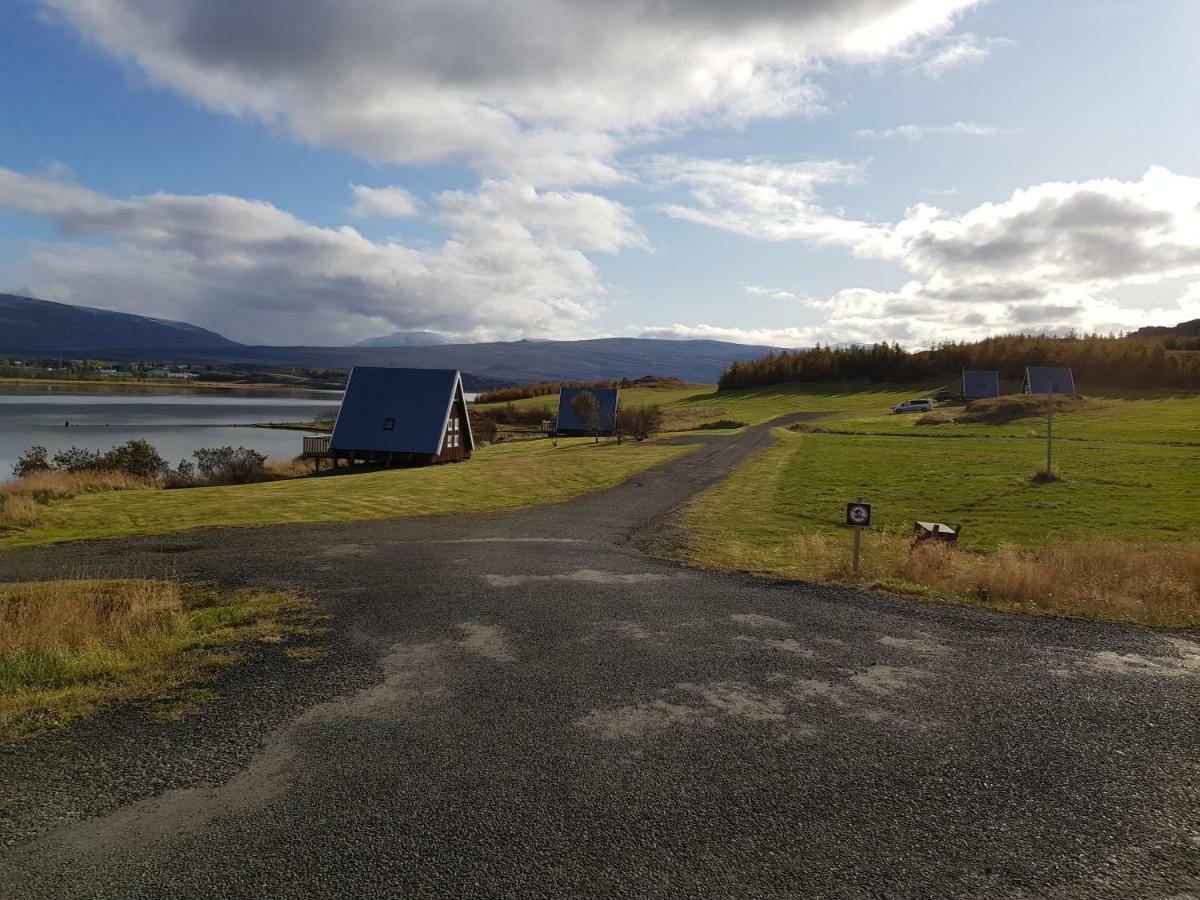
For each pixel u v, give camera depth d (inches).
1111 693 281.3
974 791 206.1
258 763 216.4
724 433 2153.1
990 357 3690.9
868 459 1364.4
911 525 756.6
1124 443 1540.4
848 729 245.6
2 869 164.6
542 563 518.9
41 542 638.5
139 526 709.9
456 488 1002.7
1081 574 482.3
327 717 249.9
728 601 414.6
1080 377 3189.0
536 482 1076.5
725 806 195.2
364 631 349.4
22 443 2116.1
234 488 1027.3
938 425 2113.7
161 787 202.1
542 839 178.4
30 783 203.9
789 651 326.0
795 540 614.9
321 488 1009.5
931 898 159.5
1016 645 339.6
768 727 246.1
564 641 336.2
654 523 733.9
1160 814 195.6
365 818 186.7
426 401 1541.6
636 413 2197.3
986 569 471.5
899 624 372.8
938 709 263.9
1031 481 1058.7
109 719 247.0
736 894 158.9
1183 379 2942.9
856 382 4072.3
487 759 219.9
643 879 163.5
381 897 155.7
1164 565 499.2
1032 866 171.8
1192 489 960.9
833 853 175.0
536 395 4749.0
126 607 381.1
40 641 319.9
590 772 212.5
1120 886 164.9
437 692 273.4
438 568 499.2
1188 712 263.9
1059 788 208.7
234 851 171.9
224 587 445.7
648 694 273.6
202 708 256.8
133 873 163.2
